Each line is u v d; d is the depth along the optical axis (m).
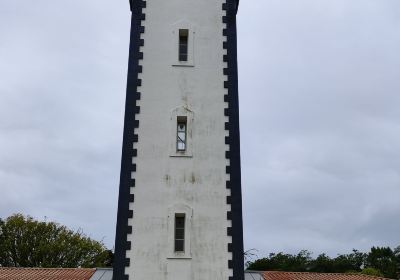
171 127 20.17
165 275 17.95
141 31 21.81
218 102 20.78
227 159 19.81
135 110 20.31
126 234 18.39
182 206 18.92
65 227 55.59
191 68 21.30
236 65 21.56
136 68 21.09
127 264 18.00
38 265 51.66
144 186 19.12
